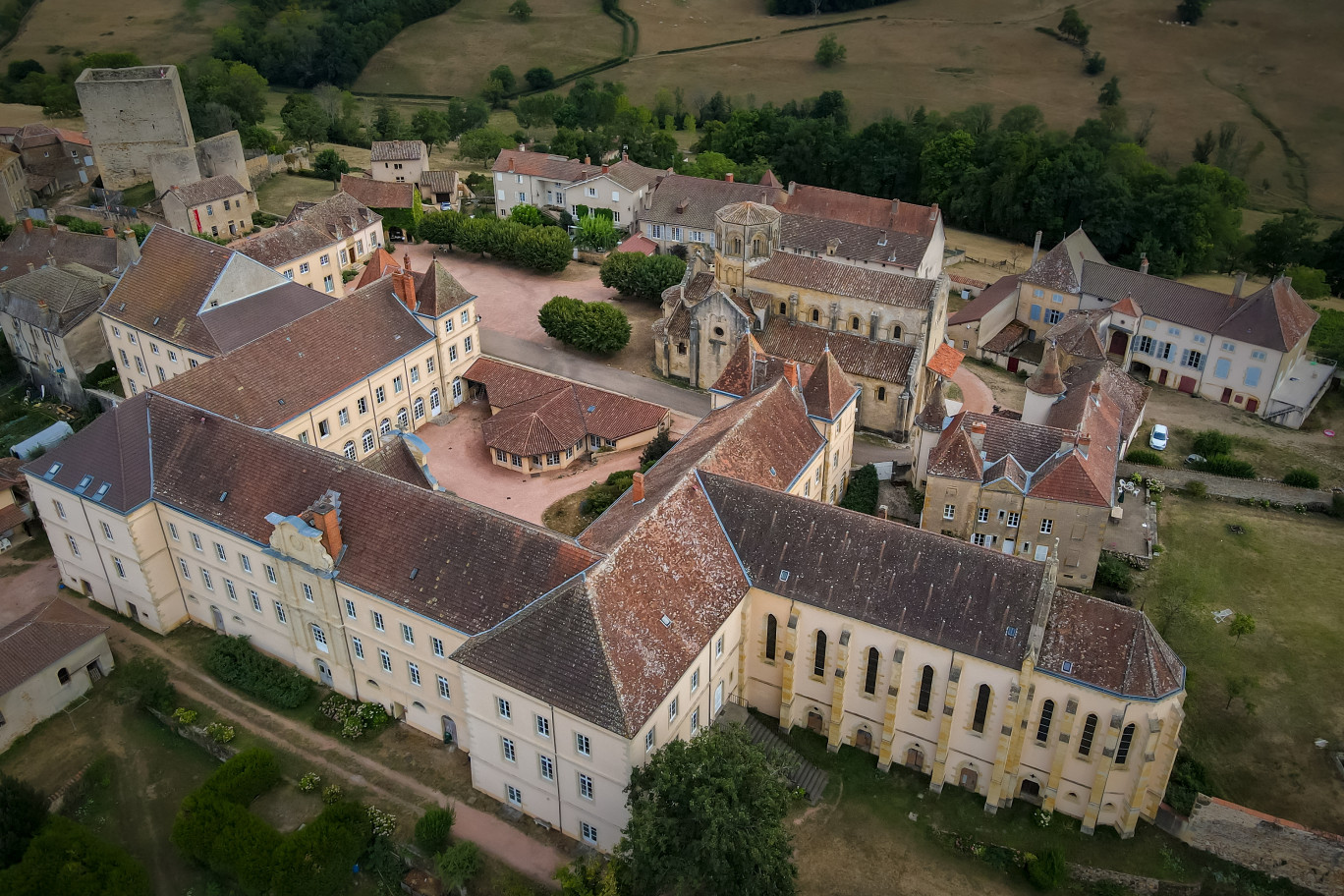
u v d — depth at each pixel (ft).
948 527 306.96
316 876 209.67
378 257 438.81
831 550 236.84
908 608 225.56
